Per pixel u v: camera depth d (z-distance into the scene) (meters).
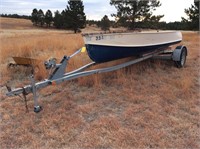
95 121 3.08
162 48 6.14
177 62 5.72
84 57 6.29
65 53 6.93
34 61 4.55
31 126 2.95
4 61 6.12
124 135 2.75
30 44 8.26
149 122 3.05
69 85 4.35
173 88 4.27
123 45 4.34
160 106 3.51
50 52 7.36
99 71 4.10
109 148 2.54
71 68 4.96
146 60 5.95
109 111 3.37
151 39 5.28
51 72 3.41
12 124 3.02
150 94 3.97
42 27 62.66
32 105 3.52
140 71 5.28
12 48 7.49
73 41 9.38
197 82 4.73
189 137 2.75
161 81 4.68
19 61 4.43
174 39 6.67
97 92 4.05
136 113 3.30
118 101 3.68
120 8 15.21
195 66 6.04
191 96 3.91
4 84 4.48
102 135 2.76
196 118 3.19
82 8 34.62
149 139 2.68
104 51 4.09
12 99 3.76
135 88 4.25
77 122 3.04
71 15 34.12
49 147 2.55
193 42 10.60
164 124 3.01
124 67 5.01
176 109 3.44
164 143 2.62
